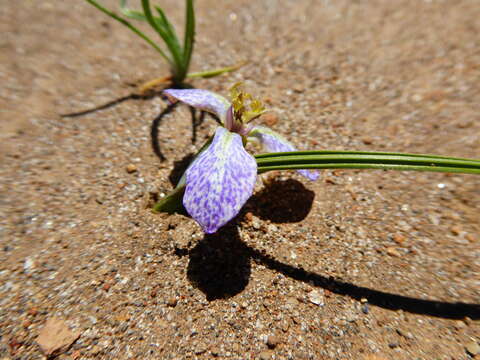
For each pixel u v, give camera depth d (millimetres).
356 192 105
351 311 81
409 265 89
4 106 120
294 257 90
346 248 92
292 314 81
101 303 80
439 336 77
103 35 155
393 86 137
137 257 88
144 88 132
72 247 88
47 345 73
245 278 86
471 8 169
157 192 101
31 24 156
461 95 130
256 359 74
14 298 79
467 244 92
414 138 118
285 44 157
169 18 167
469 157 109
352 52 152
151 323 78
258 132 95
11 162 105
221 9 175
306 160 80
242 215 98
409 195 104
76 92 129
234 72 142
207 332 77
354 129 122
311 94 134
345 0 180
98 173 105
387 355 75
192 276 85
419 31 160
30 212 94
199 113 125
